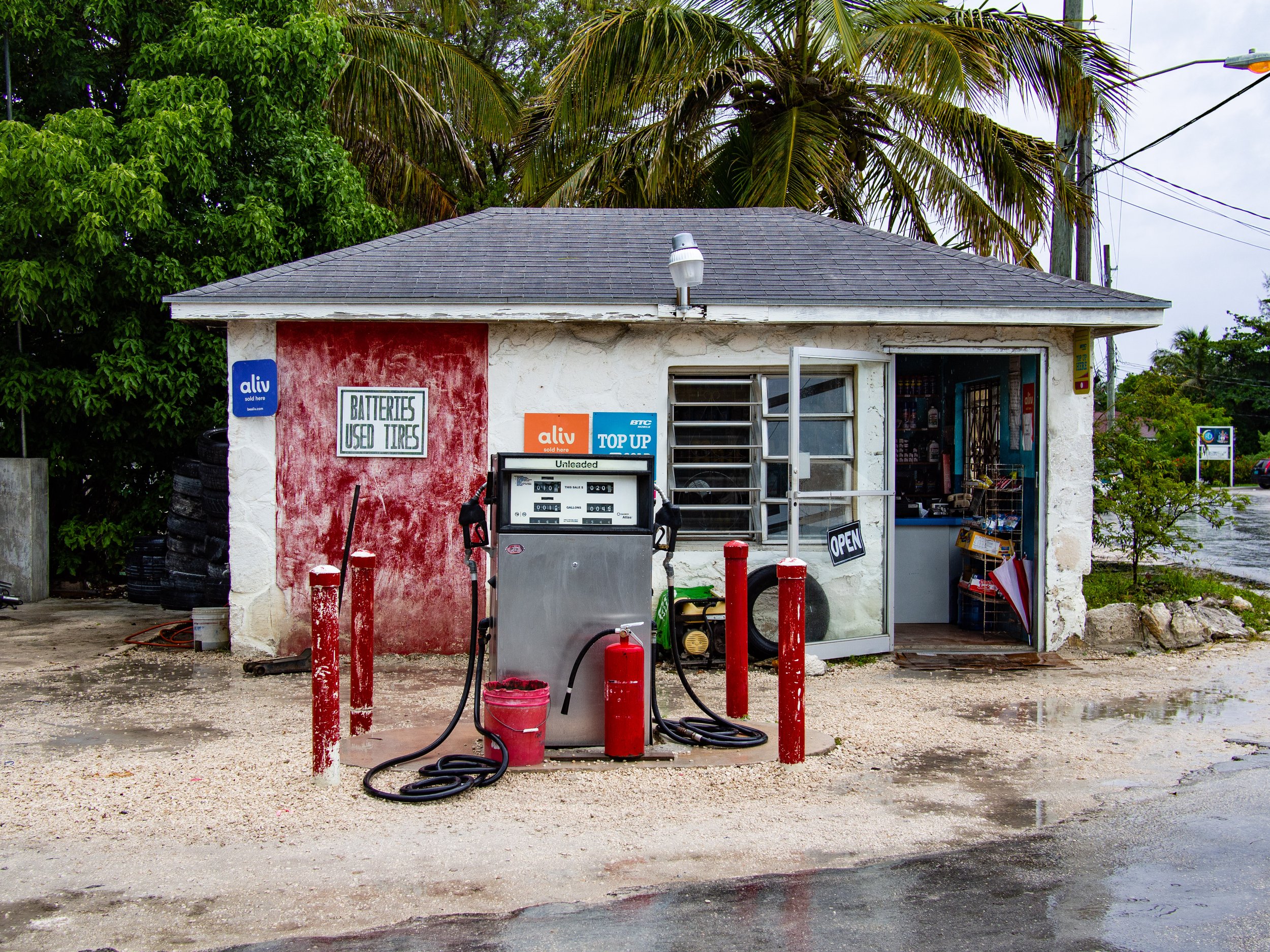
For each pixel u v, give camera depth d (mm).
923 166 14180
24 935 3406
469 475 8211
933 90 12555
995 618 9133
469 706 6570
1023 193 13781
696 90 13891
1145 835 4344
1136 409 12008
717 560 8117
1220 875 3887
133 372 10734
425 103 16062
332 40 11672
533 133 15461
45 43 11312
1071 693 7086
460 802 4727
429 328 8180
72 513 12305
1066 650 8406
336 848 4188
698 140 14695
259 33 10953
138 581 9727
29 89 11781
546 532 5379
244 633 8188
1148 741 5852
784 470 8242
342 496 8180
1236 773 5246
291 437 8156
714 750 5504
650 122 14398
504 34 23078
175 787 4941
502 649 5391
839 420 8195
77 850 4156
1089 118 13406
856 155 14547
